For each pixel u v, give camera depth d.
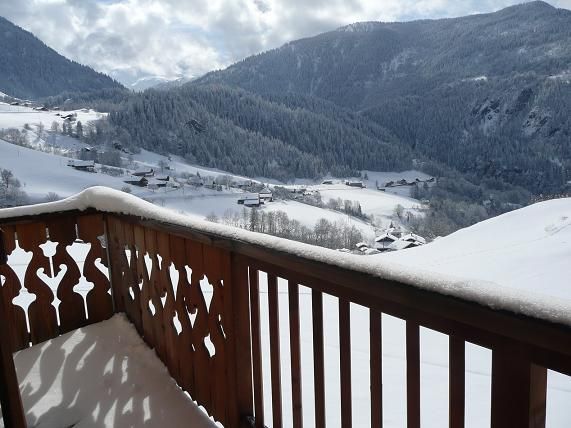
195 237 1.85
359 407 2.59
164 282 2.28
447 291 0.88
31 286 2.70
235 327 1.74
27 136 97.50
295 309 1.45
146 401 2.13
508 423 0.87
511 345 0.85
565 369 0.77
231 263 1.73
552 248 10.03
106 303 2.93
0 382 1.77
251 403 1.80
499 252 10.66
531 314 0.74
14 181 58.44
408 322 1.06
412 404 1.08
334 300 4.72
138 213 2.36
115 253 2.87
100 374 2.34
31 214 2.62
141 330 2.67
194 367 2.09
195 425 1.97
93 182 66.19
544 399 0.85
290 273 1.43
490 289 0.82
